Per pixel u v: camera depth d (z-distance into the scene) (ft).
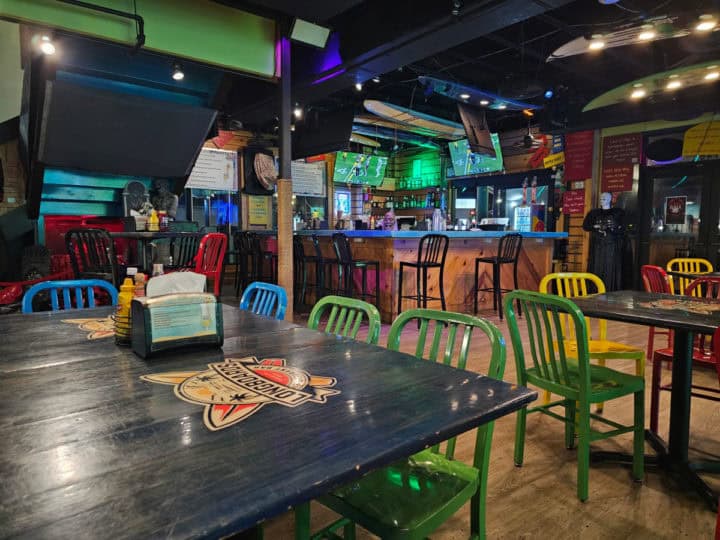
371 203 36.63
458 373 3.87
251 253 23.17
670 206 22.74
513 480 6.86
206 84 18.10
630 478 6.97
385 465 2.47
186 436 2.65
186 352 4.44
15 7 10.62
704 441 8.12
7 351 4.46
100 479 2.18
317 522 5.75
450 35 13.57
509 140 29.99
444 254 17.29
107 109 16.74
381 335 15.52
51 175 18.61
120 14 11.51
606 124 22.71
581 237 25.93
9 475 2.21
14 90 17.31
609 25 15.75
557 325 6.57
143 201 20.11
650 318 6.45
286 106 14.58
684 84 14.70
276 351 4.50
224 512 1.94
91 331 5.35
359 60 15.60
